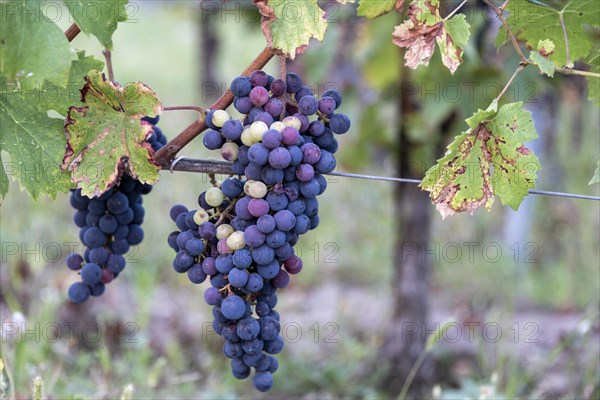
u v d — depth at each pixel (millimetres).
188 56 5031
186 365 1823
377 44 1739
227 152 908
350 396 1816
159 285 2271
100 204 981
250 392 1819
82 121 914
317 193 902
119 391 1477
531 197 2658
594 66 1052
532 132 923
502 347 1753
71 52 881
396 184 1853
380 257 2750
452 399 1549
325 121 920
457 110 1578
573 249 2705
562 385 1720
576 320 2260
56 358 1623
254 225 895
